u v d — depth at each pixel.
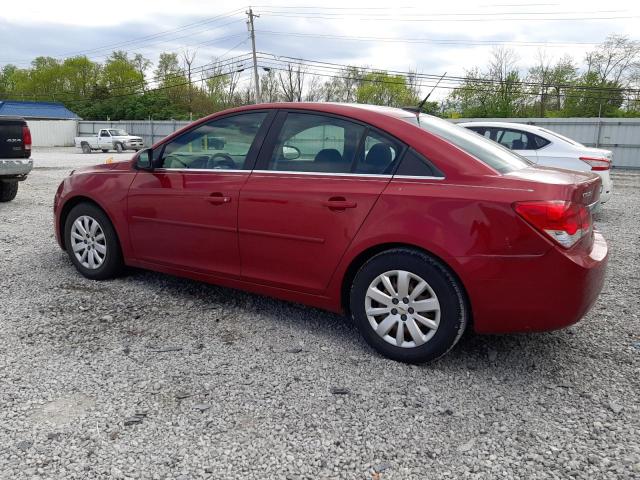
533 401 2.95
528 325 3.04
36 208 9.08
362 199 3.36
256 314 4.16
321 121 3.69
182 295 4.55
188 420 2.69
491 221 3.00
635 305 4.54
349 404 2.88
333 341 3.69
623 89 48.53
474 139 3.75
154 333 3.75
